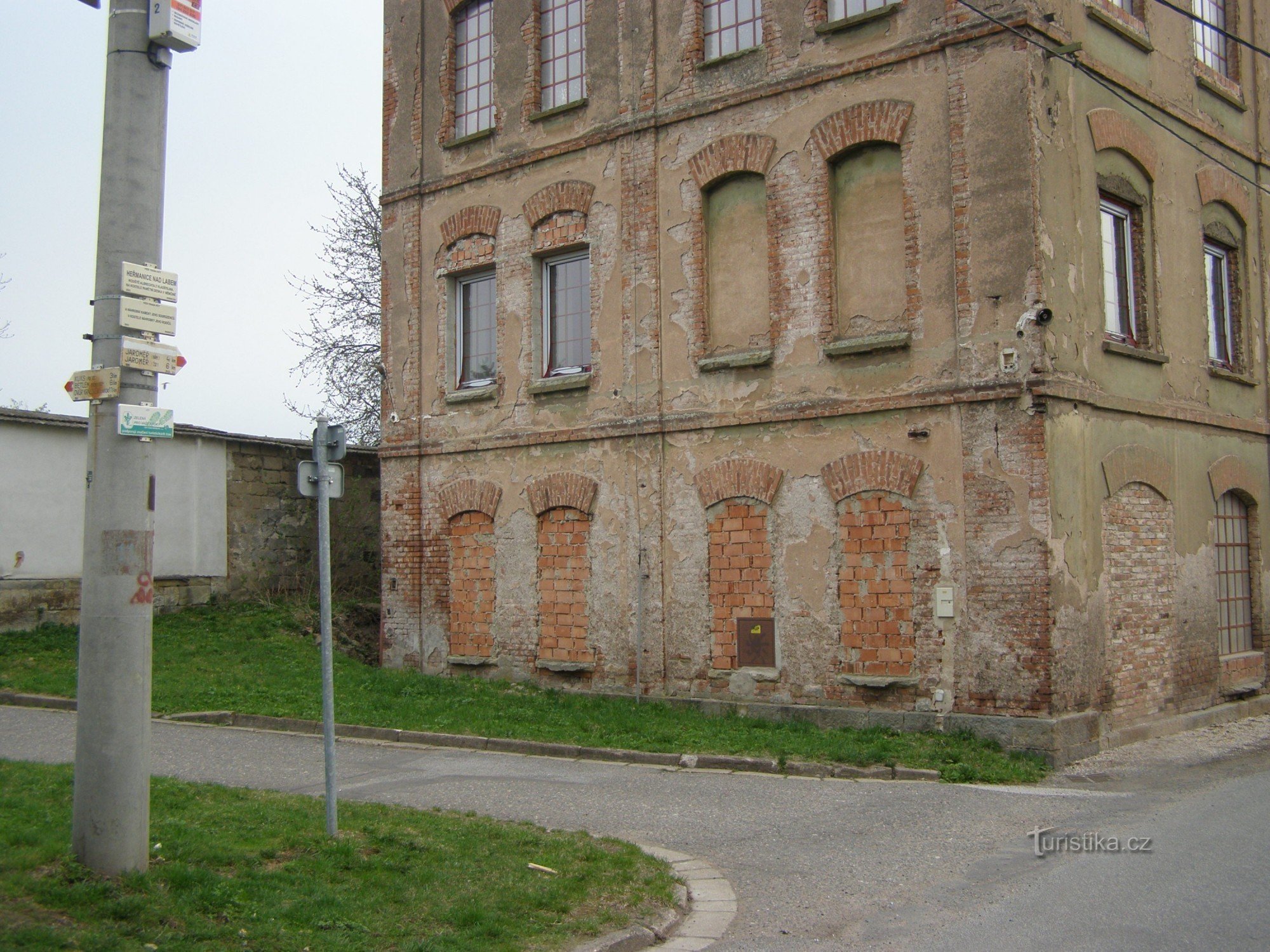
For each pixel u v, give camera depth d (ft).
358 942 19.38
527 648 54.49
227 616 66.13
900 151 43.75
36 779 27.71
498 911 21.36
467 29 60.54
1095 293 43.55
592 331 52.85
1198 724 46.91
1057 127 41.75
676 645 48.80
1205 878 23.45
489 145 58.08
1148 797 32.68
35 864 20.10
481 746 41.70
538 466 54.49
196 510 67.67
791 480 45.62
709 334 49.03
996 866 25.32
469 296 59.77
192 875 20.84
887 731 41.50
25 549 59.82
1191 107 51.72
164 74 22.38
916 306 42.68
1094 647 41.22
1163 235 49.06
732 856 27.09
